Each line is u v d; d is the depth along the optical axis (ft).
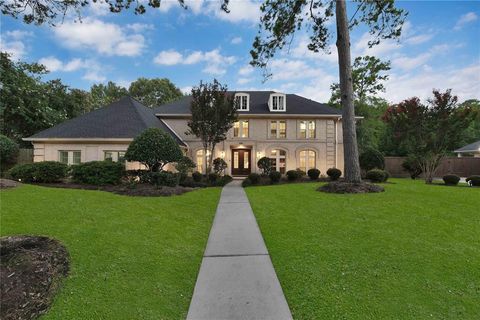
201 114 47.78
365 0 36.94
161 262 13.07
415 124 44.42
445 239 15.75
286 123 64.18
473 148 78.69
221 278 12.00
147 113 57.93
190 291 10.96
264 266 13.24
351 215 20.86
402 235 16.43
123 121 48.85
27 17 26.99
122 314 9.00
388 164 68.08
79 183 34.96
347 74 33.22
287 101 69.62
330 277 11.71
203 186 43.47
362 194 28.76
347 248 14.69
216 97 47.80
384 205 23.68
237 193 34.73
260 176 52.49
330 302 9.92
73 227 15.52
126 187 32.58
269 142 63.62
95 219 17.52
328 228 18.10
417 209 22.26
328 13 39.60
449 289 10.71
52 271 10.66
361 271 12.15
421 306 9.65
